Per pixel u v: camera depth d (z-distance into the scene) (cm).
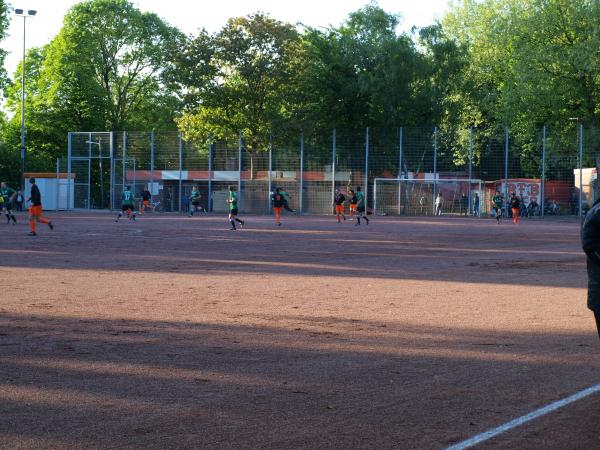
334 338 867
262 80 6469
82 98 7206
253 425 538
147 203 5709
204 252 2116
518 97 5988
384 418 557
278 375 688
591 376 692
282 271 1616
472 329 930
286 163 5941
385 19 6812
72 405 584
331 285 1374
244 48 6384
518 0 6631
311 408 583
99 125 7288
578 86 5984
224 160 6028
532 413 570
